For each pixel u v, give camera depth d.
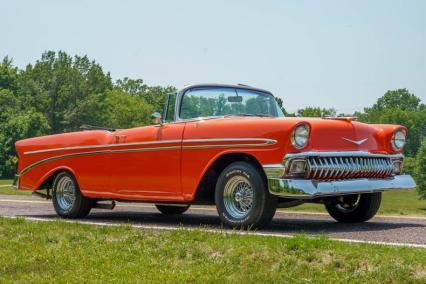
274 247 5.16
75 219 9.23
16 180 10.08
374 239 6.09
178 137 7.69
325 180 6.78
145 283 4.58
